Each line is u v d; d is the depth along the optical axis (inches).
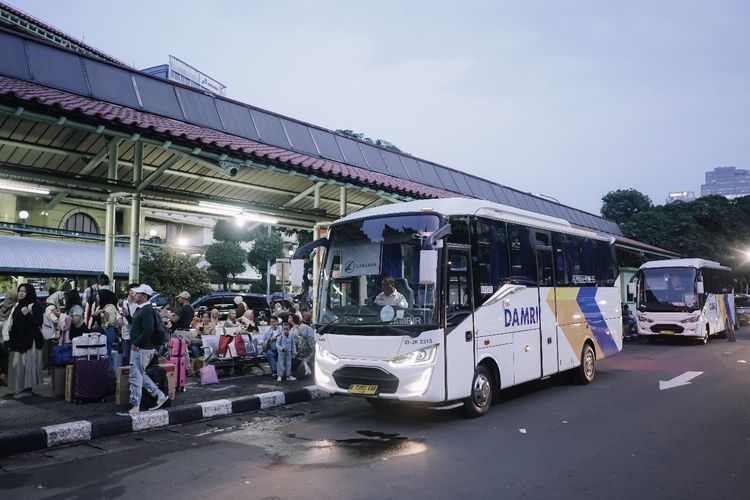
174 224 1362.0
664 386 429.4
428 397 285.6
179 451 253.8
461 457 239.8
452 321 300.7
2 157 409.7
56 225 1009.5
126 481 211.2
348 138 691.4
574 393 403.2
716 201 1568.7
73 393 334.6
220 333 489.4
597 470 220.2
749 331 1128.8
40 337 368.5
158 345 319.9
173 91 507.2
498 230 354.9
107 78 459.5
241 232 1316.4
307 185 565.0
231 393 375.9
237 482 208.4
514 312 358.6
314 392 396.8
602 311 487.8
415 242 302.5
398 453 246.8
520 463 230.4
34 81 403.5
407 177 737.0
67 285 933.2
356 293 313.3
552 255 417.1
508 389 423.8
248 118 564.1
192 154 383.6
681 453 243.6
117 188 404.5
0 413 305.0
